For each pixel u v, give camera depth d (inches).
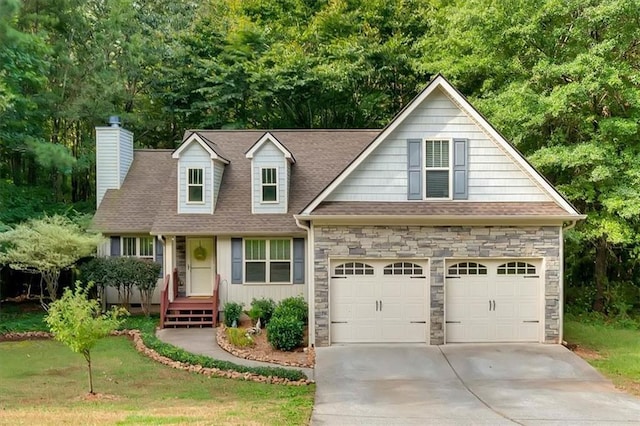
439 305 556.7
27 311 768.9
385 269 564.4
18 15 749.3
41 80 749.3
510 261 564.4
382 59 1099.9
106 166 818.2
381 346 552.7
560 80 713.6
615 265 869.2
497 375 461.7
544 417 350.6
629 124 646.5
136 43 1023.6
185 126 1166.3
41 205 866.8
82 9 941.8
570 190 697.0
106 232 747.4
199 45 1152.2
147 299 727.7
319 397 396.8
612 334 655.8
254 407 360.2
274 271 710.5
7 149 823.1
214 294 680.4
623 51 686.5
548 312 558.9
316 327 555.8
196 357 497.7
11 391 410.3
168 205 735.7
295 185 752.3
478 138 567.8
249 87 1090.7
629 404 382.3
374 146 561.0
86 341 394.6
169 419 313.6
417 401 388.2
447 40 826.8
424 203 564.4
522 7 703.1
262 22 1279.5
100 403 371.6
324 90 1093.8
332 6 1203.2
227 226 701.9
